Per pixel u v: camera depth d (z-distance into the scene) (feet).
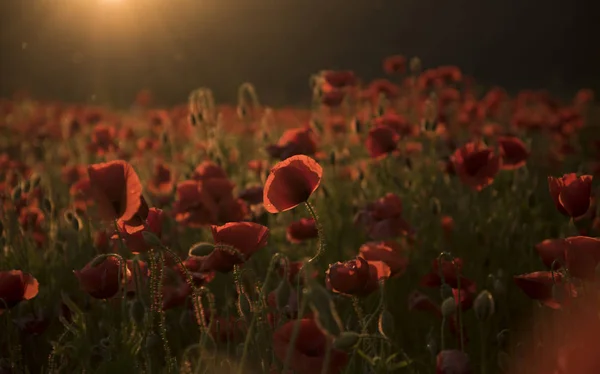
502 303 10.53
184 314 8.78
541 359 7.80
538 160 22.22
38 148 27.25
